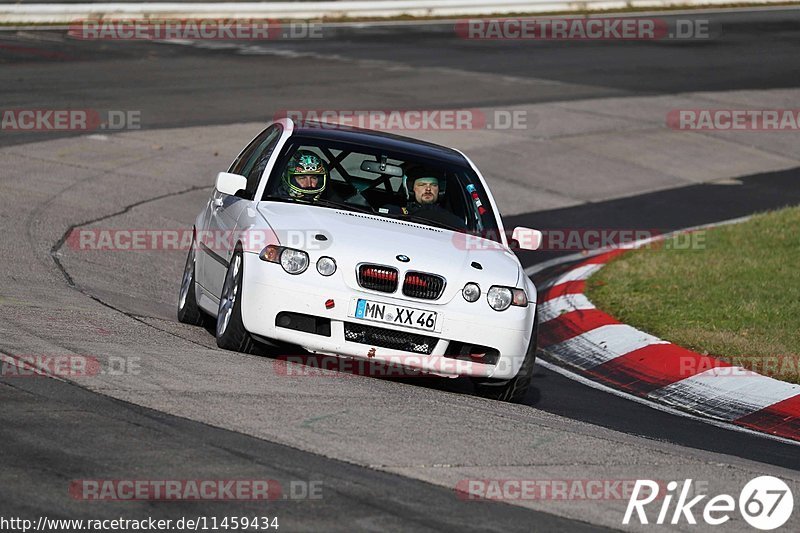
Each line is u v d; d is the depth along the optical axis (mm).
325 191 30047
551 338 37844
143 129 63312
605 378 33562
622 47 104125
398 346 26594
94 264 38938
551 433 23828
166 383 23297
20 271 35250
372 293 26312
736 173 69188
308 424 21719
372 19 112000
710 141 75062
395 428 22266
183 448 19469
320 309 26219
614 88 87250
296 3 108812
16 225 42438
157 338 28094
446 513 17875
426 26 110062
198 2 104500
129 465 18422
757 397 31391
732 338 36031
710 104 84375
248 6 106625
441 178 30953
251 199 29594
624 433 26125
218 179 29328
